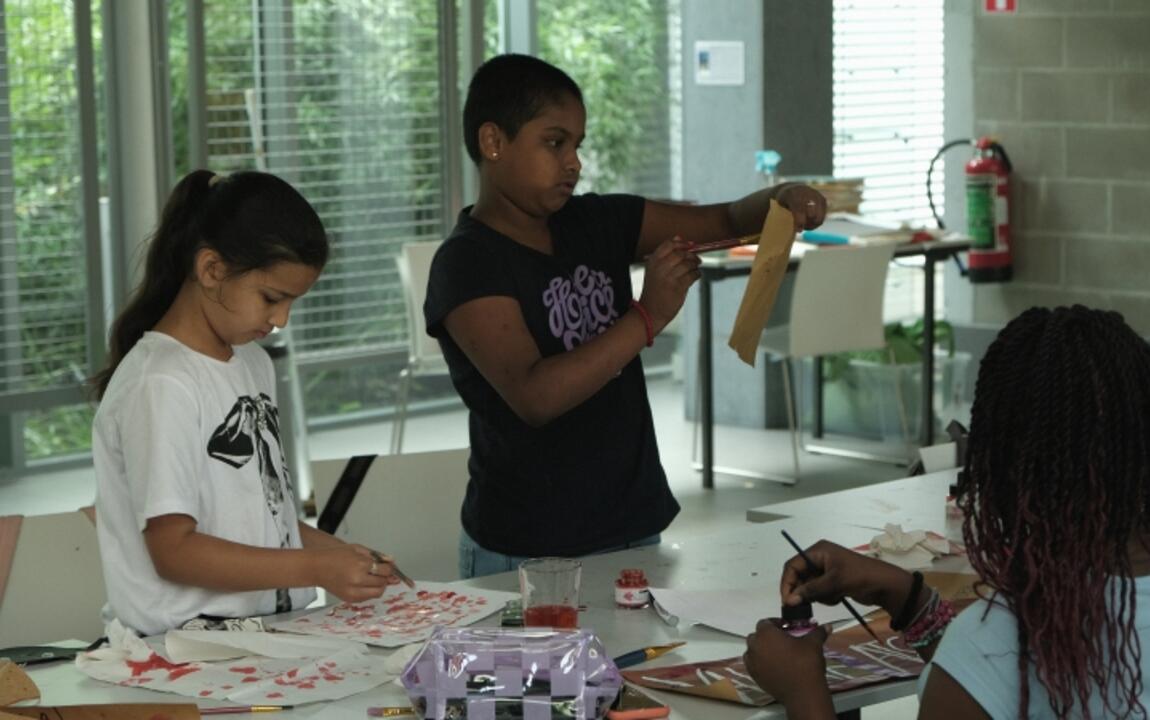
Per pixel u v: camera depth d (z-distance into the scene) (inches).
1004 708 62.3
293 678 82.8
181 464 89.1
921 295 300.5
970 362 292.2
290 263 89.7
